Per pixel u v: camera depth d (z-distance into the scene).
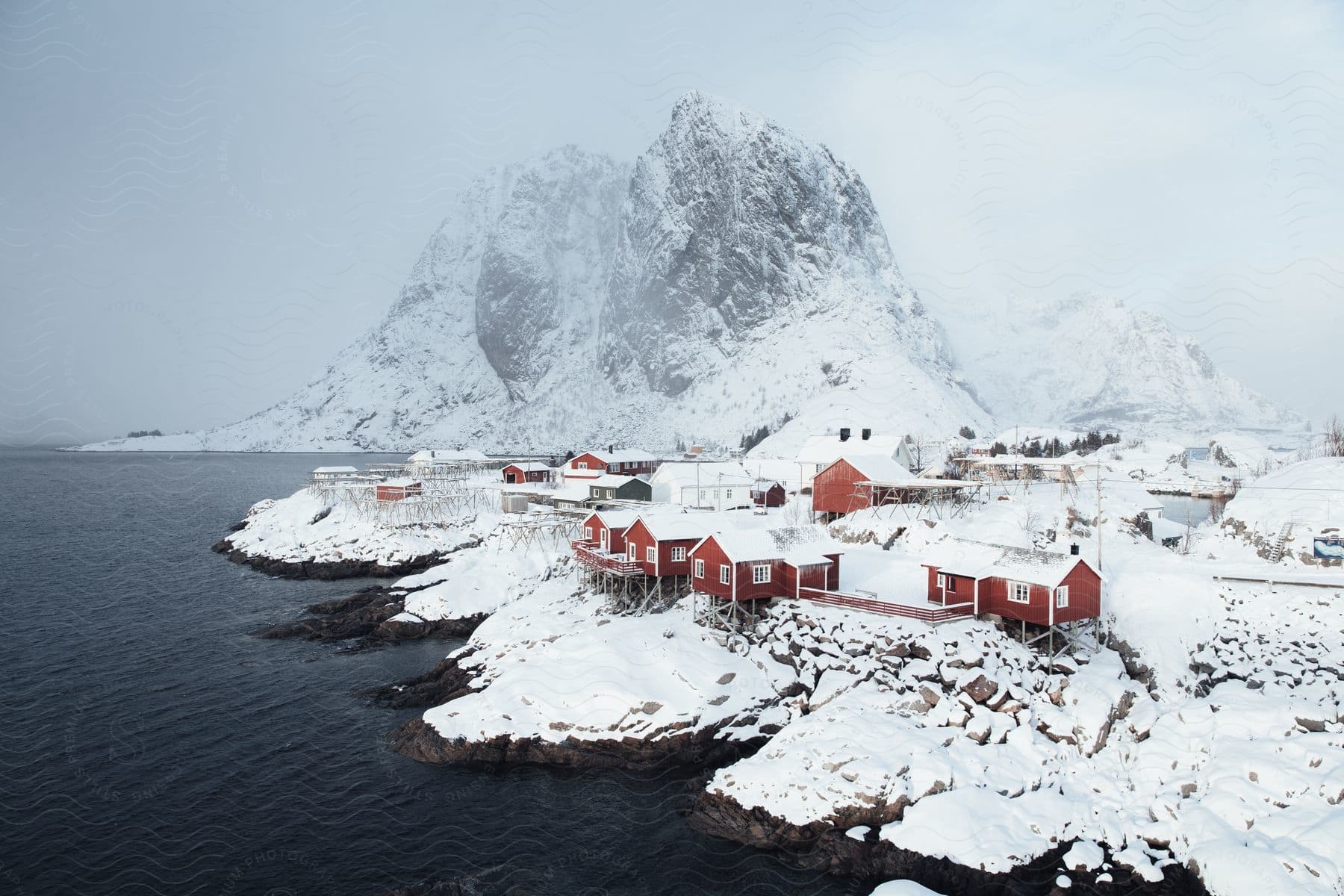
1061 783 35.81
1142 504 75.25
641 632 49.28
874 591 52.59
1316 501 61.28
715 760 40.34
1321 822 29.91
